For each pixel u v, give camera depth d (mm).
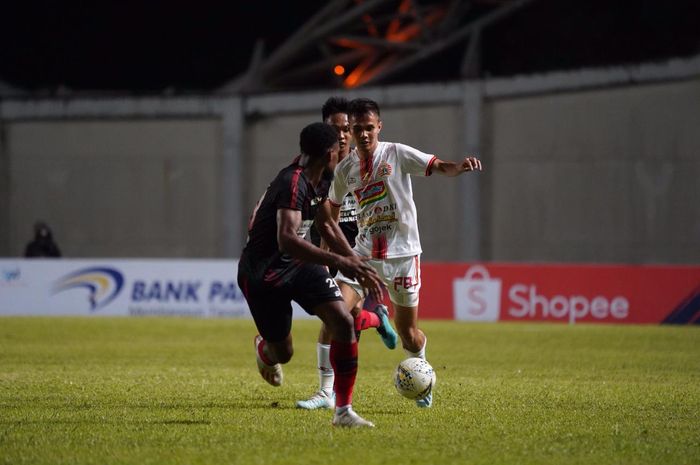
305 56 154500
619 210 99750
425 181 104750
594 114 101250
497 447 21188
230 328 64875
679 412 27156
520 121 103875
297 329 65750
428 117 107188
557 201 101688
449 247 104000
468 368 41812
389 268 28156
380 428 23594
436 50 139625
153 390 31875
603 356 47844
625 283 71062
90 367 41250
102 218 106875
